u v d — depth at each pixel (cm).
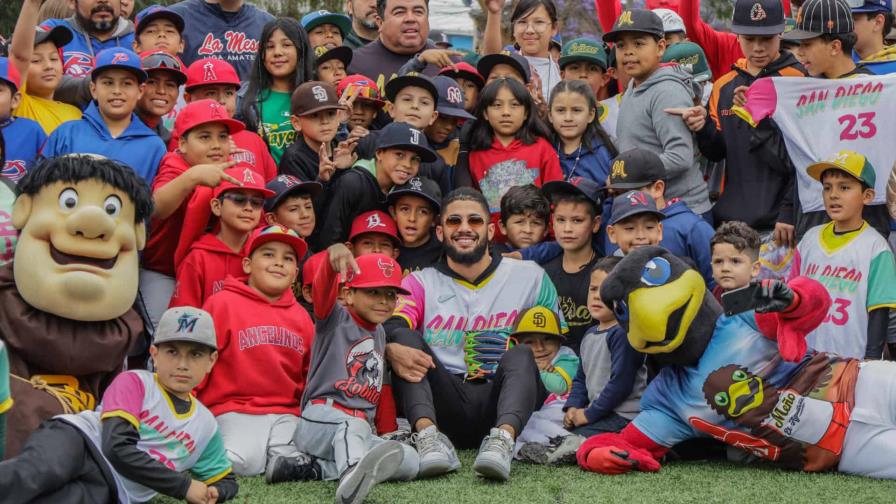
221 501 441
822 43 648
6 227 491
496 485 477
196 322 436
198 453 440
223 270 578
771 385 489
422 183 638
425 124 685
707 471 505
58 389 462
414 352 530
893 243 622
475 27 1545
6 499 375
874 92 630
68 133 618
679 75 686
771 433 489
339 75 750
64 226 456
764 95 655
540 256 640
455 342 575
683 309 486
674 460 529
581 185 626
